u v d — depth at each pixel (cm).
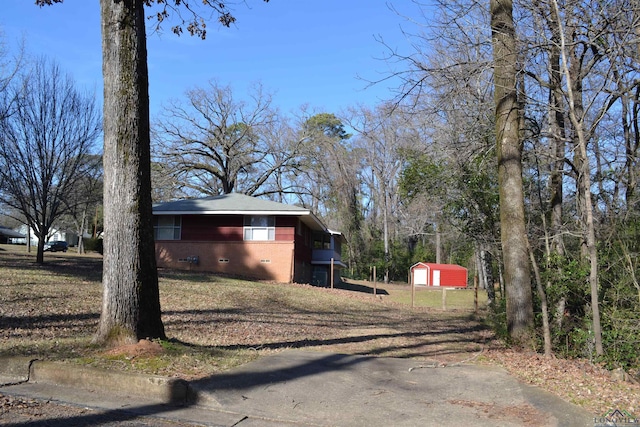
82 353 707
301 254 3081
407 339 1225
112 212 759
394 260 5322
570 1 1007
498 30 1077
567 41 1044
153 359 693
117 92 759
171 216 2869
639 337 853
